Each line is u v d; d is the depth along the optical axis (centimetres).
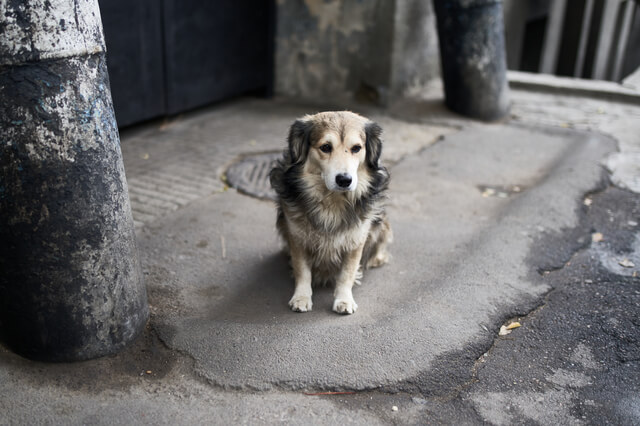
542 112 705
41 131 212
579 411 242
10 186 217
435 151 575
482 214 437
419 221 423
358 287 334
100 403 239
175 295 319
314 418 235
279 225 339
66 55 210
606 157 548
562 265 361
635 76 820
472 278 340
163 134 607
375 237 336
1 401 237
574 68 1369
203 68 654
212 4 636
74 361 258
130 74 561
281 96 773
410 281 340
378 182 312
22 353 258
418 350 273
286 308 312
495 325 297
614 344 286
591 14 1338
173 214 420
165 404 240
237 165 525
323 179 292
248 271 349
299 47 741
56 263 233
